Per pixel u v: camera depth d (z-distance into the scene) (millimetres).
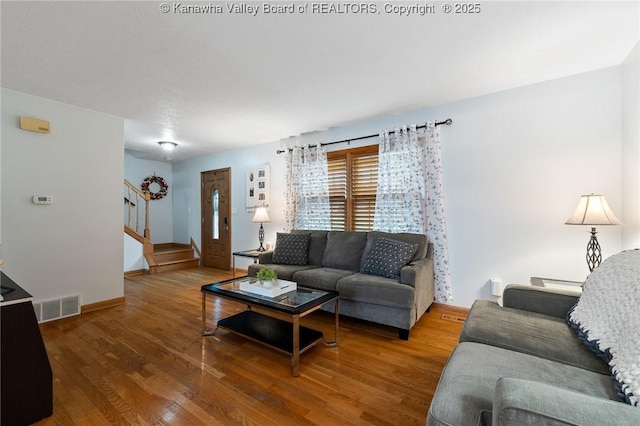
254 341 2381
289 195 4379
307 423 1478
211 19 1755
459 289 3111
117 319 2936
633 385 879
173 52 2107
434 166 3184
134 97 2904
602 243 2461
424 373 1944
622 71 2328
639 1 1632
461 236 3094
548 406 713
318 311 3184
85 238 3172
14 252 2725
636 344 979
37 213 2855
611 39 2014
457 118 3094
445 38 1976
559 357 1241
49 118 2932
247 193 5141
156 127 3896
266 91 2787
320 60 2238
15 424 1428
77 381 1836
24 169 2783
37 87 2662
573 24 1840
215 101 3020
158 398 1670
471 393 983
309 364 2061
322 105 3162
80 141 3145
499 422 746
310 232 3877
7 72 2379
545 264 2680
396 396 1700
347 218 3838
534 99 2709
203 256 6035
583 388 1011
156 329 2680
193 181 6285
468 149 3043
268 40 1977
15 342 1450
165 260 5598
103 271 3309
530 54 2195
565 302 1691
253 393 1721
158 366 2021
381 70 2408
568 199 2576
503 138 2859
